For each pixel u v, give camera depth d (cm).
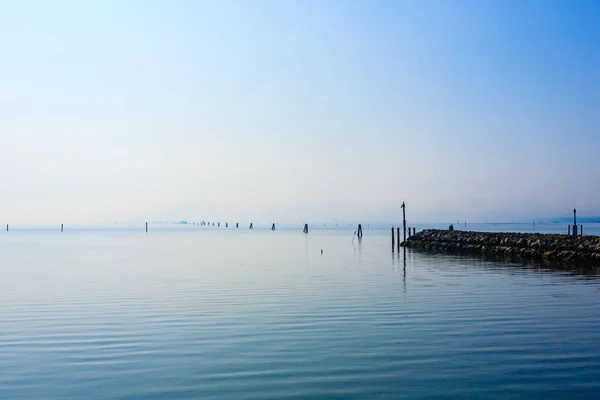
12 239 11825
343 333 1731
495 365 1376
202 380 1284
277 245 8038
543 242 4959
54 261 4984
